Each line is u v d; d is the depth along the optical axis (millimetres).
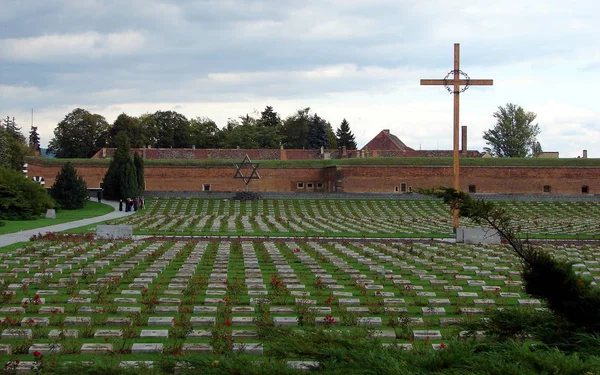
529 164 89188
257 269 29891
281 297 23062
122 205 75500
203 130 143125
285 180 92938
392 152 109812
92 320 19031
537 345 13078
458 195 15094
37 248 36375
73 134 128625
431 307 21500
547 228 55688
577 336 13492
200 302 21984
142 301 21938
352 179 88938
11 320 18500
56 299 22328
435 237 48406
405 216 69250
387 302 22672
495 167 88750
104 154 109250
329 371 11367
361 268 31156
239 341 16797
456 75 46188
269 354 13359
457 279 28469
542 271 14305
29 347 15867
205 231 51469
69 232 47469
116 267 29969
